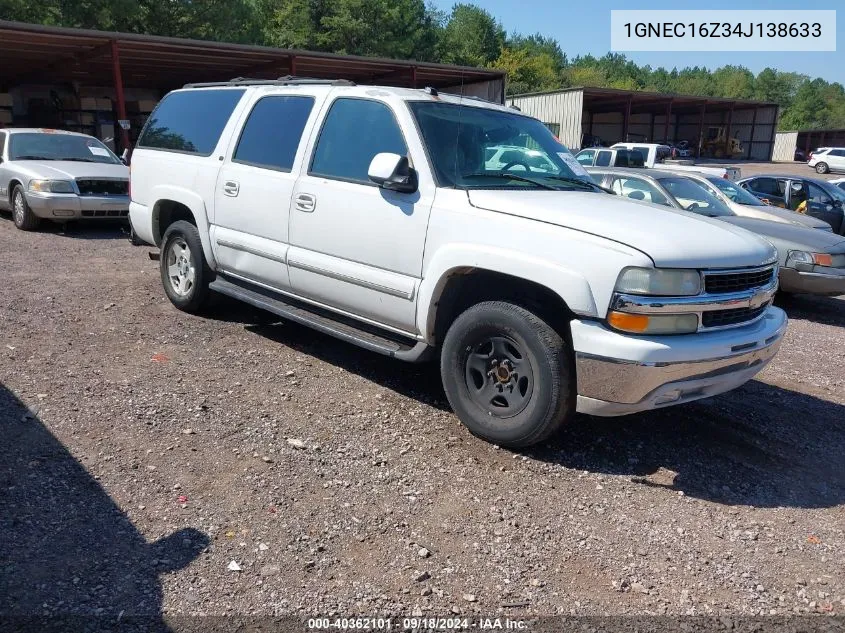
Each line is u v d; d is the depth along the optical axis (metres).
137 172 6.97
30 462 3.68
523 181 4.75
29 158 11.66
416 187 4.46
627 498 3.79
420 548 3.21
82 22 26.45
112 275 8.17
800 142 64.38
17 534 3.08
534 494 3.76
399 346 4.68
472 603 2.87
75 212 10.81
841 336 8.08
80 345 5.57
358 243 4.74
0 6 24.33
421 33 44.44
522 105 41.50
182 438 4.09
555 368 3.90
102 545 3.07
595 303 3.74
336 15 39.97
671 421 4.89
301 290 5.28
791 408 5.38
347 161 4.93
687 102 47.47
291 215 5.20
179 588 2.84
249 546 3.14
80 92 27.00
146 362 5.29
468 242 4.16
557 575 3.09
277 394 4.85
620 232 3.85
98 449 3.88
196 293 6.37
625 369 3.68
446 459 4.07
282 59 20.89
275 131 5.55
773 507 3.81
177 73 23.73
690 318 3.83
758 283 4.23
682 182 9.97
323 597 2.85
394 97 4.77
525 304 4.06
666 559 3.26
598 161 23.14
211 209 5.98
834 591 3.09
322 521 3.37
